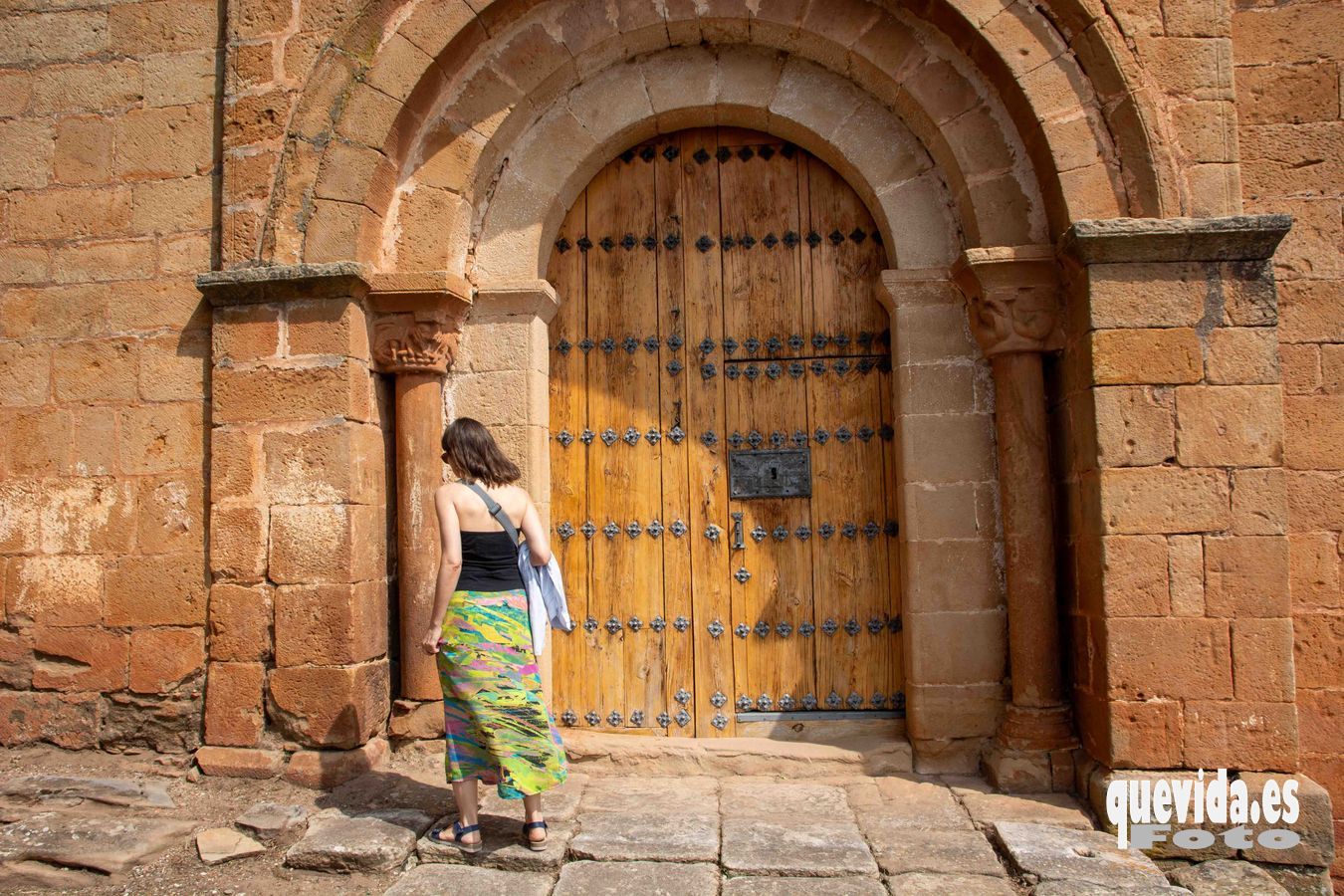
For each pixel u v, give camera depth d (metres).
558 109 4.95
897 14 4.61
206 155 4.82
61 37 4.97
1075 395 4.36
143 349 4.77
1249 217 4.05
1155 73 4.27
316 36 4.68
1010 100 4.46
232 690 4.47
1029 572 4.46
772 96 4.89
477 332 4.86
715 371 5.09
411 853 3.72
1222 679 3.99
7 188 4.93
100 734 4.66
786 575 4.99
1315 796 3.86
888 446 5.00
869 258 5.09
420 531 4.71
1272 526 4.04
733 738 4.90
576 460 5.09
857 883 3.47
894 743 4.73
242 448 4.54
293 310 4.55
